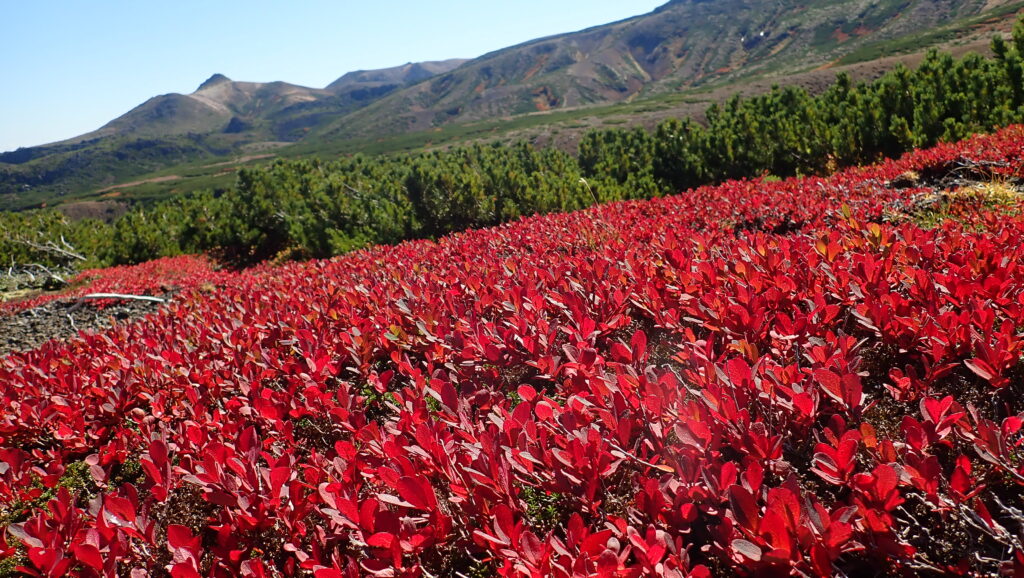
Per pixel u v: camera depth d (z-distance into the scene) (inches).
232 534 87.9
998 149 299.6
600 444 82.2
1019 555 56.0
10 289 674.8
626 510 78.7
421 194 560.7
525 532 65.9
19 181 6929.1
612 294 138.8
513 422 89.4
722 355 105.0
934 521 72.3
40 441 142.8
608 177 600.4
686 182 611.5
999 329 106.5
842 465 69.4
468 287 183.5
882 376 103.4
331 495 82.4
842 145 502.6
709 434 78.6
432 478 91.7
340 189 681.6
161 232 800.9
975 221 200.1
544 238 277.3
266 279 355.6
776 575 60.3
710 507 70.7
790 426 88.7
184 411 139.9
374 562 71.5
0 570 96.7
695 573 59.4
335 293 221.5
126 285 508.7
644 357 107.8
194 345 188.2
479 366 126.3
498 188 566.6
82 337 227.1
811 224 214.5
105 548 83.0
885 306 103.9
